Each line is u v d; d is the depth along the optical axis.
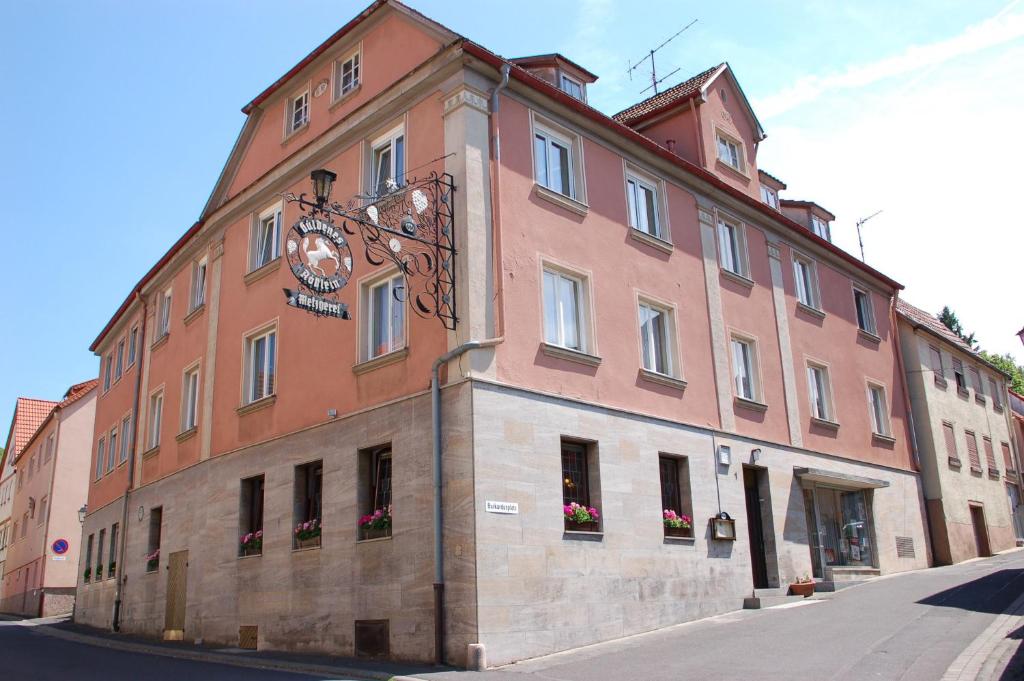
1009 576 18.75
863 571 20.98
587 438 14.55
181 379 21.61
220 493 18.34
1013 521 31.84
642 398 16.08
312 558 15.14
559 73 18.20
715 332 18.62
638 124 22.31
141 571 21.72
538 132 15.73
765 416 19.50
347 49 17.84
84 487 36.72
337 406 15.50
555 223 15.32
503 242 14.19
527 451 13.41
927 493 26.11
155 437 23.30
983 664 9.66
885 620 13.43
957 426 28.86
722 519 16.81
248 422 17.98
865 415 23.84
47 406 50.22
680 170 18.78
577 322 15.50
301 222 12.55
